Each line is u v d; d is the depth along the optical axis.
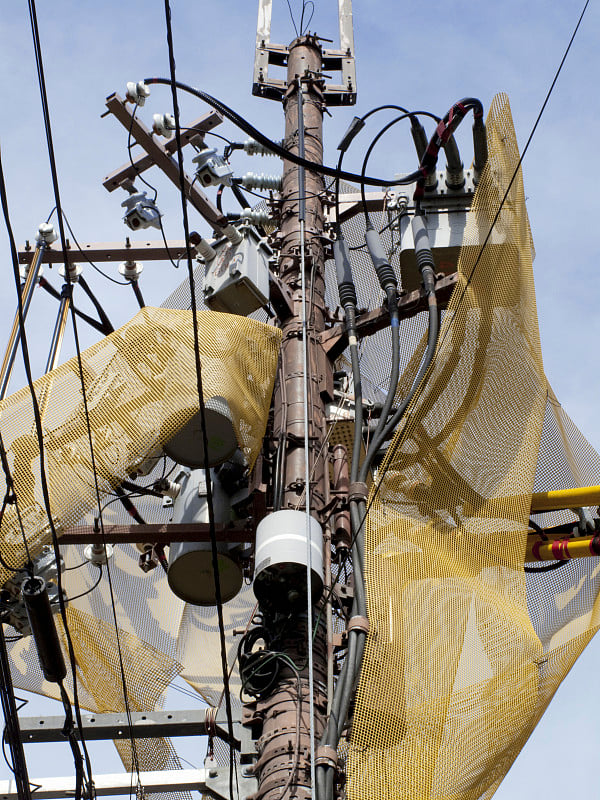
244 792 7.10
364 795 5.33
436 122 8.64
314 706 6.00
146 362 6.78
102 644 8.58
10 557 6.18
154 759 8.00
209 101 8.08
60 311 8.30
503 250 7.81
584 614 6.99
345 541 6.92
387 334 8.85
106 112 8.38
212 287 7.88
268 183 9.46
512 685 5.89
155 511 9.02
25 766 5.77
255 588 6.36
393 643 5.84
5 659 5.80
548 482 7.89
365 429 8.41
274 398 7.80
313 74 10.54
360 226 10.05
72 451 6.49
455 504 6.69
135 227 8.03
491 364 7.32
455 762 5.55
